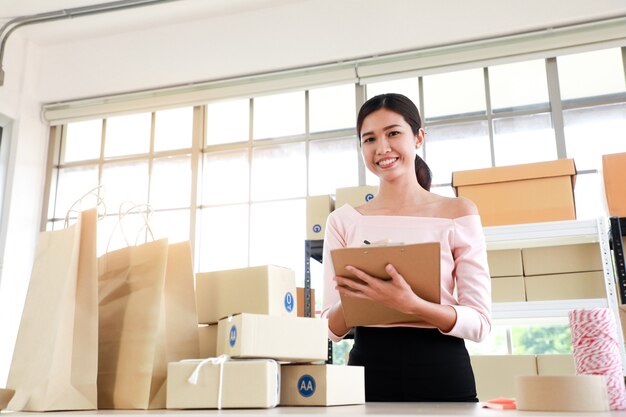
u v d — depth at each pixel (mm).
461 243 1176
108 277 961
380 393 1122
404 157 1248
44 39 4309
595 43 3305
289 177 3955
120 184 4242
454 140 3643
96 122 4402
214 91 3986
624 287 1954
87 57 4281
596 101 3428
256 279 962
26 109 4207
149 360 841
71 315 860
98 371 896
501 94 3611
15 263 3961
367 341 1158
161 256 893
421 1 3646
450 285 1181
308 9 3871
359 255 958
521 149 3512
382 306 1054
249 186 3980
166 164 4172
